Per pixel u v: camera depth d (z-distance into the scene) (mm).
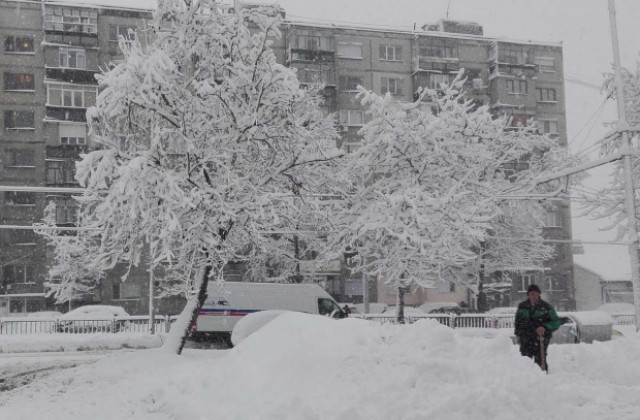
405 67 53969
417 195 21891
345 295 48250
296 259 33688
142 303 44250
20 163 45156
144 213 13648
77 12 46969
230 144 15500
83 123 46250
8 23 46062
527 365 8555
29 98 45719
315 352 8758
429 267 23750
